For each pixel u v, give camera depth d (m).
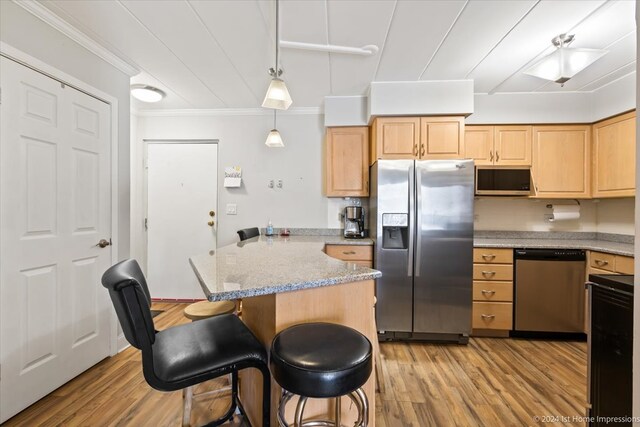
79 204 1.95
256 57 2.26
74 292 1.92
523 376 2.03
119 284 0.86
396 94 2.68
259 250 1.94
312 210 3.42
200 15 1.77
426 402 1.74
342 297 1.21
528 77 2.55
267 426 1.07
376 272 1.24
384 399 1.77
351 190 3.11
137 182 3.47
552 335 2.66
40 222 1.70
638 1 0.79
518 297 2.65
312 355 0.88
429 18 1.78
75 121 1.92
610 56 2.19
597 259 2.48
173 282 3.50
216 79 2.66
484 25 1.84
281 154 3.44
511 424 1.57
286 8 1.70
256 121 3.46
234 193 3.47
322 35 1.97
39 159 1.70
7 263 1.54
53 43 1.77
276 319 1.12
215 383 1.89
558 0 1.62
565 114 2.83
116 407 1.67
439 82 2.64
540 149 2.88
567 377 2.02
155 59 2.30
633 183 2.47
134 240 3.44
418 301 2.56
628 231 2.77
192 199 3.50
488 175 2.88
